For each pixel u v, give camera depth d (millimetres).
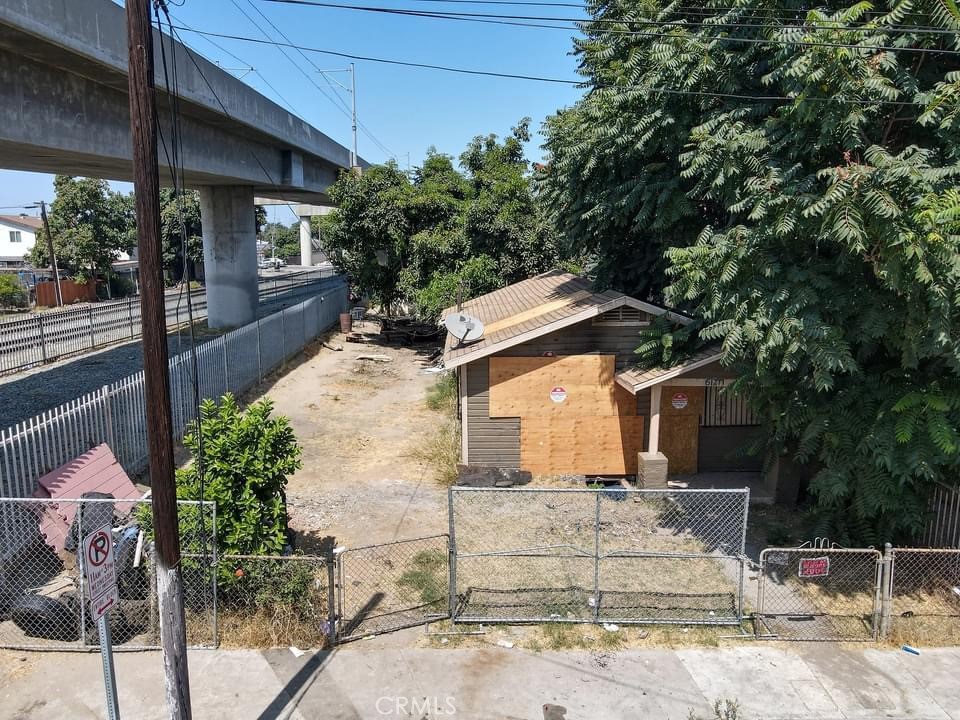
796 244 8188
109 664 5570
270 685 6898
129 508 9328
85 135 14586
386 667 7211
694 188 10297
